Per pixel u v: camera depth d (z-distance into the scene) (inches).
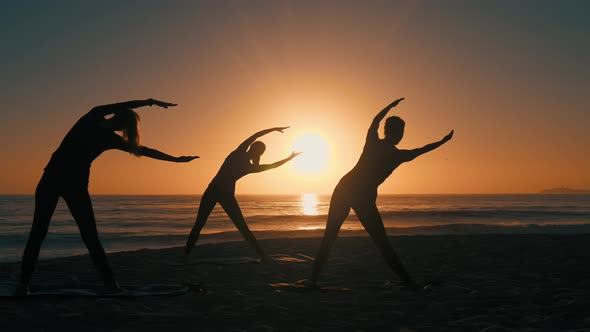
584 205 3302.2
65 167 192.9
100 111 194.2
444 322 161.5
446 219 1387.8
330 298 201.3
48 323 157.2
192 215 1753.2
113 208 2539.4
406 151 218.2
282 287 225.3
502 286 229.0
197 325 157.3
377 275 266.7
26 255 193.3
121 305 183.6
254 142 319.9
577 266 293.7
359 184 219.5
